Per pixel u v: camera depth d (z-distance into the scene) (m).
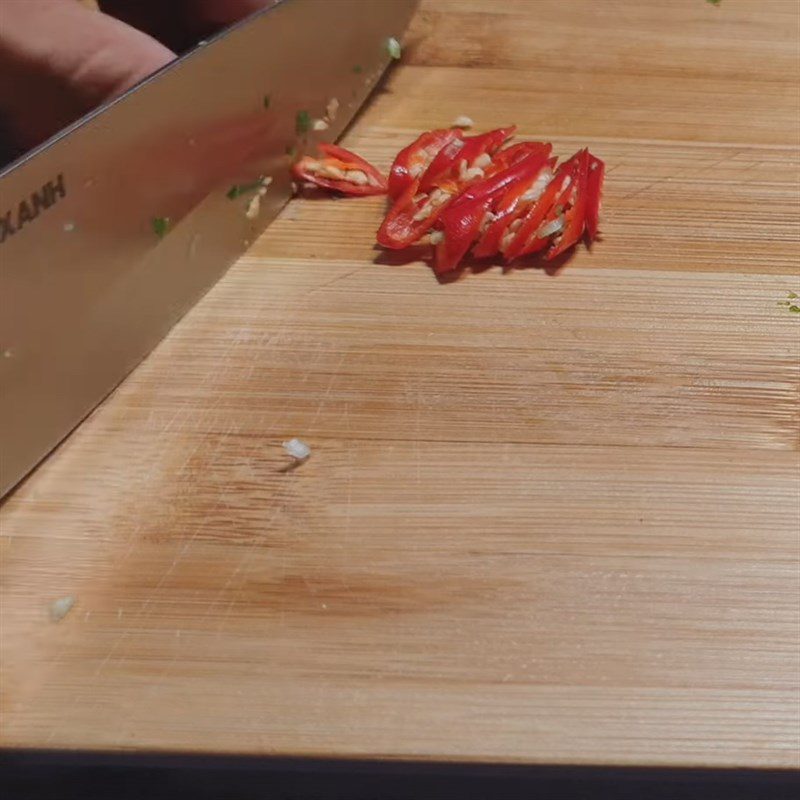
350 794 0.78
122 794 0.79
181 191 1.04
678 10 1.66
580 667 0.79
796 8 1.67
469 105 1.44
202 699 0.76
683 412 1.01
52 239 0.88
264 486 0.92
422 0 1.66
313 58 1.25
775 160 1.35
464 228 1.13
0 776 0.76
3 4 0.99
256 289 1.13
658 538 0.89
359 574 0.85
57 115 1.03
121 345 1.00
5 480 0.88
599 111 1.43
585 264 1.18
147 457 0.94
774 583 0.86
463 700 0.77
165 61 1.01
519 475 0.94
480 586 0.84
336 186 1.27
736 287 1.15
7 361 0.86
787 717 0.77
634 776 0.75
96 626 0.80
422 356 1.05
